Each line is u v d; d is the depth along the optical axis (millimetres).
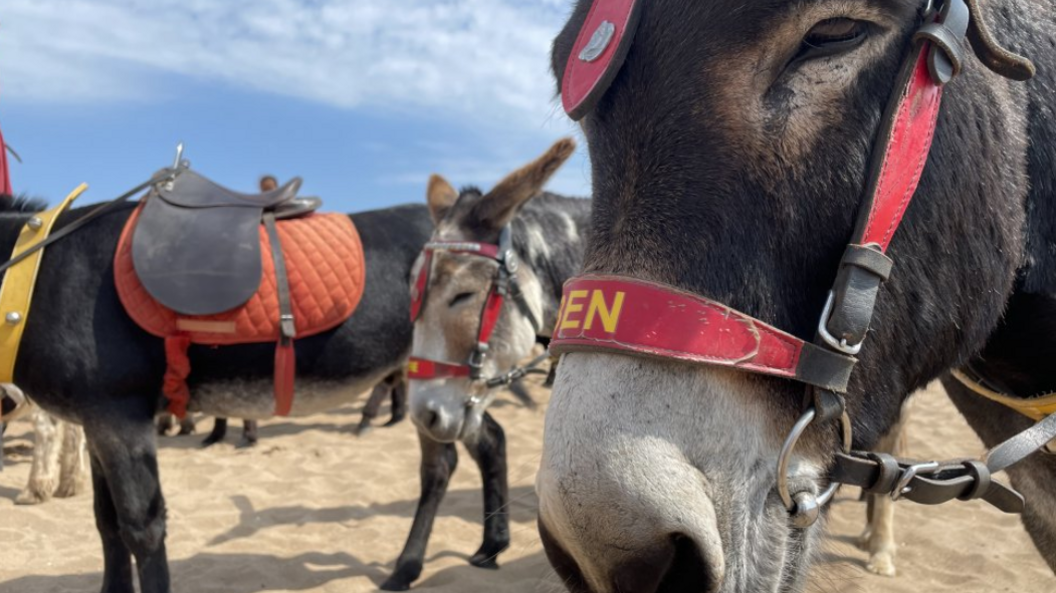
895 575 4027
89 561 4422
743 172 1174
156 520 3393
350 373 4020
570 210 4492
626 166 1237
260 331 3691
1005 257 1439
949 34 1227
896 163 1211
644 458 1077
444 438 3799
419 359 3822
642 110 1231
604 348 1141
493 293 3842
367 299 4066
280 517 5230
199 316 3543
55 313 3400
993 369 1852
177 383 3525
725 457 1124
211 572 4262
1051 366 1745
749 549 1139
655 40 1247
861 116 1221
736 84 1191
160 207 3758
